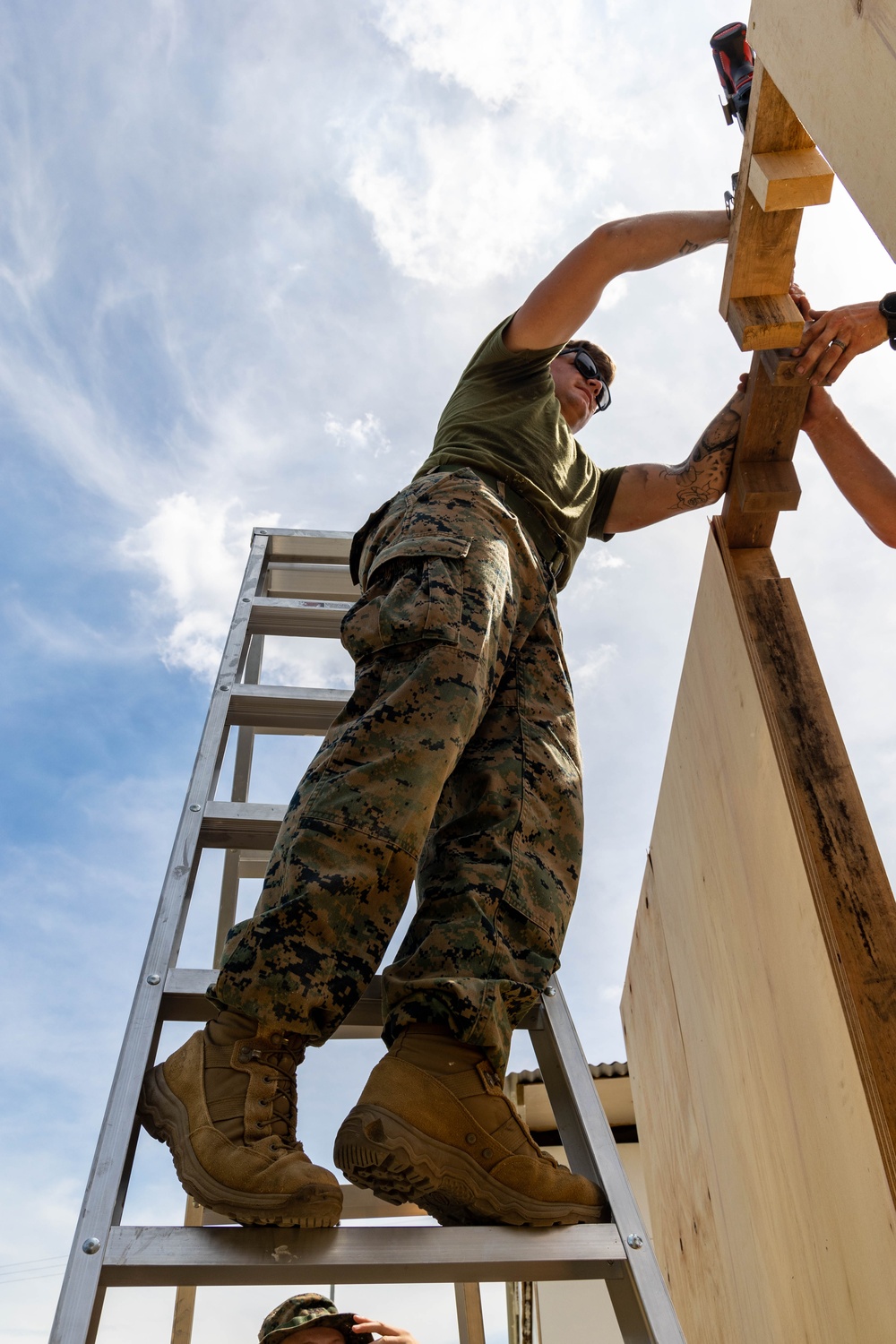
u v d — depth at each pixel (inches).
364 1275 38.9
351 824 45.5
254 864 90.8
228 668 84.8
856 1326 56.9
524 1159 42.4
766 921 67.5
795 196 53.2
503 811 53.3
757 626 66.5
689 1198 93.4
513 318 71.2
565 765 57.3
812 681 64.1
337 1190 39.0
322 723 83.0
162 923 55.0
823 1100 59.1
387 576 57.6
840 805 59.7
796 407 67.0
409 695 50.1
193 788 68.1
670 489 74.9
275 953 42.5
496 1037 44.4
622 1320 41.3
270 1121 41.0
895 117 35.1
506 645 57.4
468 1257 39.6
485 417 70.7
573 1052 52.0
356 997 43.3
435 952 47.2
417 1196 42.0
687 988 89.7
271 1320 64.1
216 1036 43.4
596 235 65.2
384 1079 42.8
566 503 71.1
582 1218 43.3
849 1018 54.2
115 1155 40.9
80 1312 34.7
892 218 36.0
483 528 59.6
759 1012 70.6
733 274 60.6
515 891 50.6
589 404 85.2
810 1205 63.1
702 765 80.7
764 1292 74.0
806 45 42.6
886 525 67.4
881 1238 52.2
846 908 56.6
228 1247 38.0
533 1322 128.0
